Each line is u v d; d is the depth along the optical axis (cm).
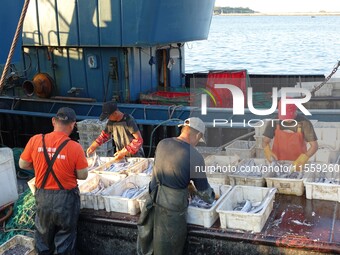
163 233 411
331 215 439
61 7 840
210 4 932
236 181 504
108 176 539
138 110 820
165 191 407
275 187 490
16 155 777
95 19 814
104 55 858
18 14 663
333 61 2597
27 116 900
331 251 384
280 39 4075
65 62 898
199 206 443
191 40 891
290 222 430
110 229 469
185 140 414
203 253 432
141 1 770
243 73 745
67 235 455
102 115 571
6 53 661
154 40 802
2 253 470
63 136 444
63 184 439
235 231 420
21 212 527
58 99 903
